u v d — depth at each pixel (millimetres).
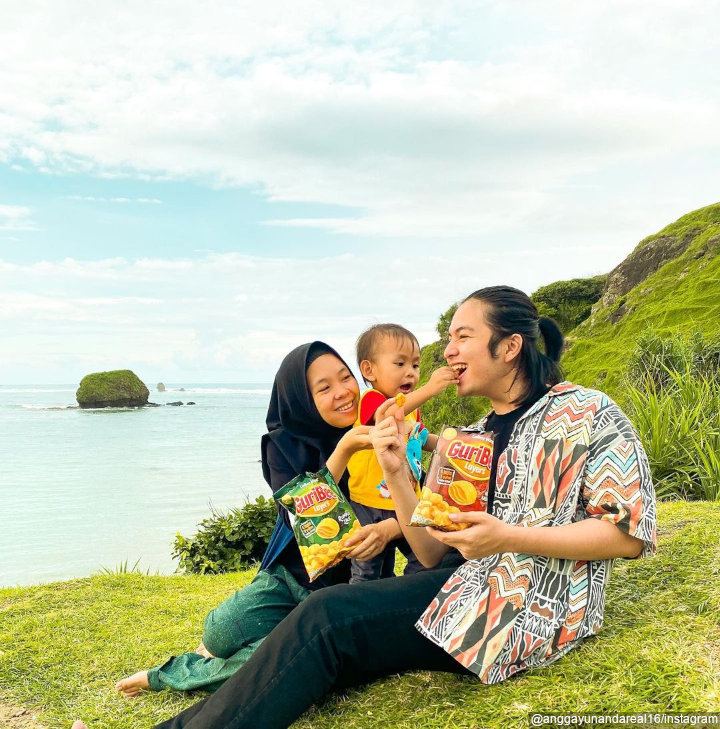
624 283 18234
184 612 4594
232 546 6824
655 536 2195
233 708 2141
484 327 2439
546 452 2279
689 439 6469
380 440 2566
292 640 2193
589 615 2324
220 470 21391
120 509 14055
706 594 2670
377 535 2789
